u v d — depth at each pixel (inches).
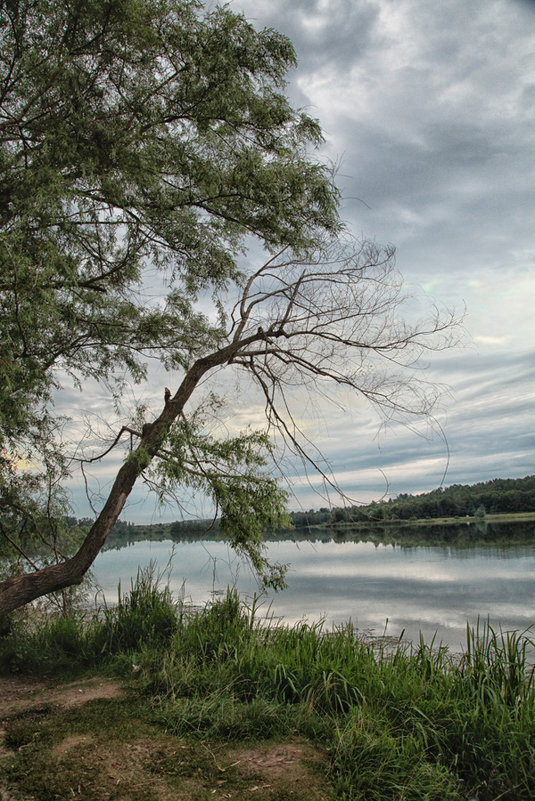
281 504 281.3
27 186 215.5
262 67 262.4
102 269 305.4
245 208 280.7
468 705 184.4
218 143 268.8
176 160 264.2
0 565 314.8
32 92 244.7
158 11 247.8
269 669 214.1
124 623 285.1
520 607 443.5
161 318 336.5
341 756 159.5
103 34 239.3
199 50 253.3
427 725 176.7
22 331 204.2
